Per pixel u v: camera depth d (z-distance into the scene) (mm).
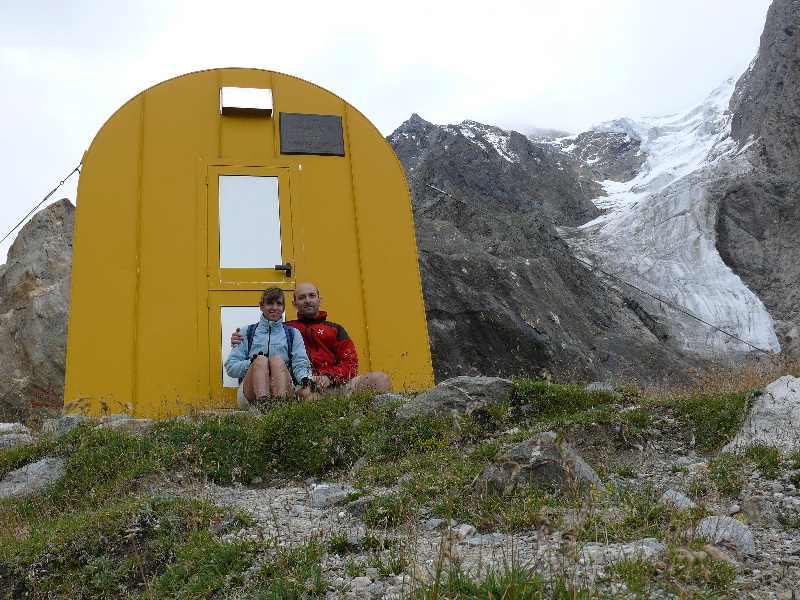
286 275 11164
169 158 11344
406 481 6336
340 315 11211
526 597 3824
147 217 10992
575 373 17516
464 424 7500
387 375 10070
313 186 11711
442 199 34375
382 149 12188
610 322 30688
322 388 8914
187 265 10914
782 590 4188
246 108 11680
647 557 4301
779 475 5965
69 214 17453
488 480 5637
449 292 17953
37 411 14430
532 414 8094
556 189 61344
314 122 12008
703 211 46094
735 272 42719
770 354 12773
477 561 4469
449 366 16984
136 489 6914
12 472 7516
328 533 5297
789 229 45406
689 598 3586
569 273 31672
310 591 4480
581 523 4035
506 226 32219
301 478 7316
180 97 11695
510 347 17500
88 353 10273
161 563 5367
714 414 7320
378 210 11852
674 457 6883
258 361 8992
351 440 7516
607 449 6969
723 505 5539
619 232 48312
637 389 8930
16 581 5473
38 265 16203
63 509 6953
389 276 11570
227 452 7371
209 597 4719
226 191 11391
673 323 35719
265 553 5055
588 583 4020
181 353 10539
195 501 5957
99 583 5238
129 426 8289
